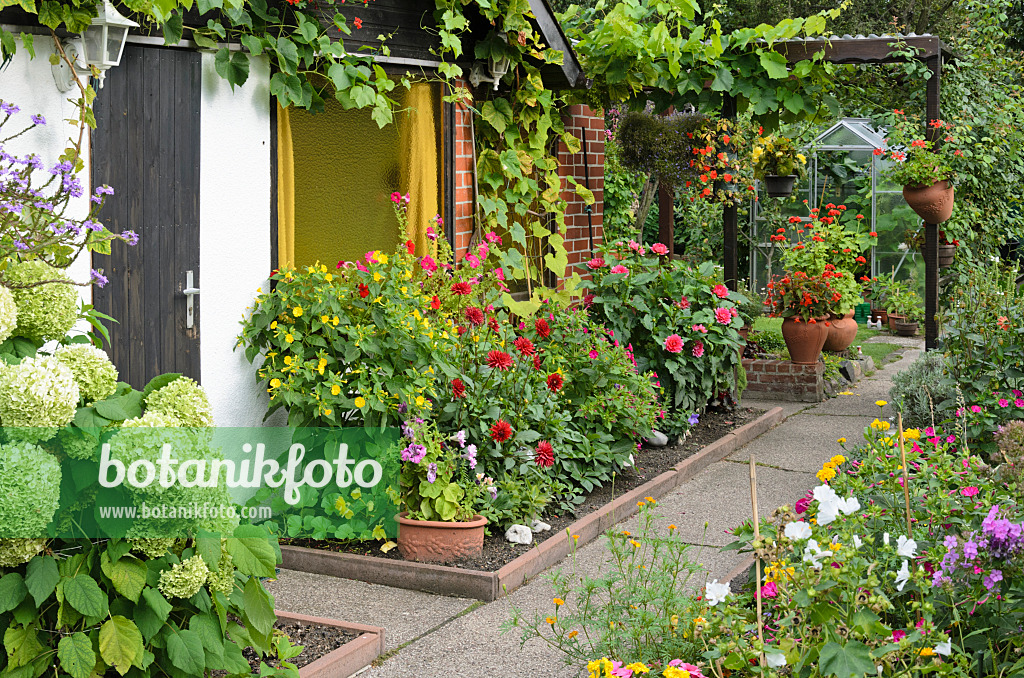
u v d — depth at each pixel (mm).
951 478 4031
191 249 5617
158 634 3234
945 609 3369
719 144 10242
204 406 3320
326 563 5301
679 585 4902
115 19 4754
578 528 5750
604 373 6762
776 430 8852
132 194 5301
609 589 4020
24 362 3027
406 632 4531
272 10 5895
